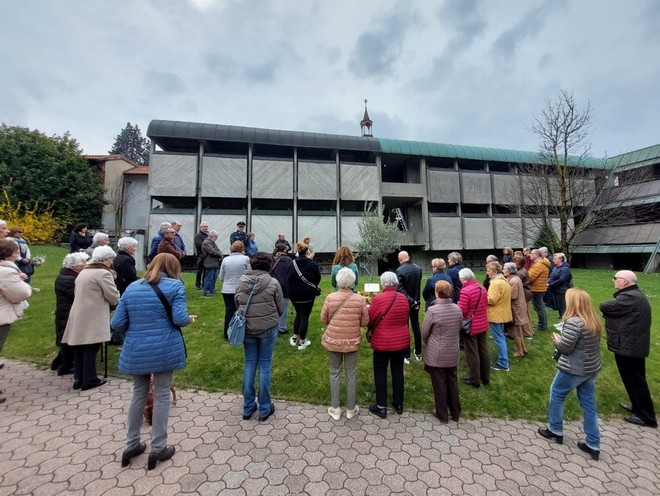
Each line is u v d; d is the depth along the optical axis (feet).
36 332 18.06
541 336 20.44
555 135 57.36
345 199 71.00
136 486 7.86
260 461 9.05
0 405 11.40
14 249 12.07
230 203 68.74
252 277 10.90
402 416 11.99
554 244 61.11
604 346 19.70
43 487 7.72
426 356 12.00
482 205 84.17
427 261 80.89
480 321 14.26
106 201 73.82
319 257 70.90
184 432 10.32
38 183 63.87
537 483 8.78
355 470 8.88
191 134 62.44
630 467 9.75
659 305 32.04
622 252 75.15
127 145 181.27
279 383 13.78
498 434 11.19
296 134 69.67
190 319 8.98
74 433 9.91
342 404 12.59
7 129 66.74
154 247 20.72
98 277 12.44
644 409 12.44
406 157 79.92
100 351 15.78
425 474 8.88
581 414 12.85
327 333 11.45
